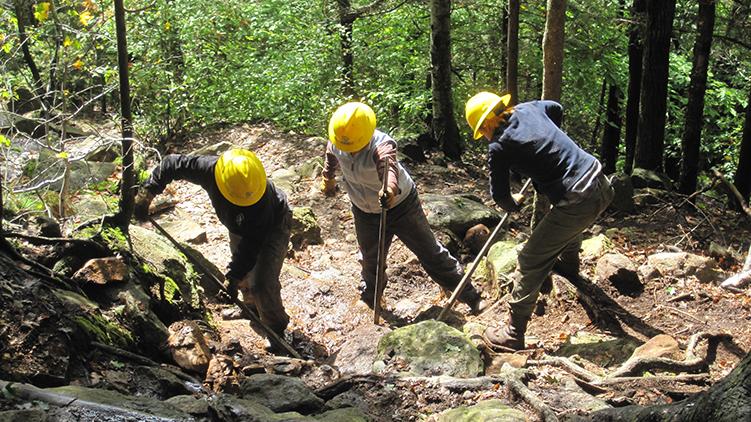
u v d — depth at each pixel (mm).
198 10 11727
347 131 5391
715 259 6969
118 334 4648
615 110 13734
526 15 12586
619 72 12922
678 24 11672
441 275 6180
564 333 5793
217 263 6750
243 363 5066
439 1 10102
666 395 4566
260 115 11273
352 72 13047
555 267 6258
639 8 10992
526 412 4191
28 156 7934
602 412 3889
